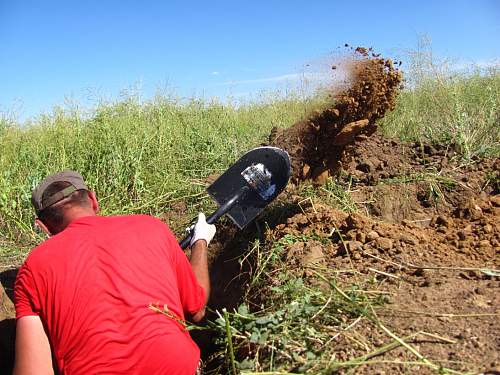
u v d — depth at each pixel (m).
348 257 3.18
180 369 2.35
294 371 2.35
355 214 3.58
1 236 5.13
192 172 5.72
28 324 2.34
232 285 3.88
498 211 3.71
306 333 2.55
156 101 7.52
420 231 3.50
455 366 2.14
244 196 3.84
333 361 2.30
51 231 2.73
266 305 3.06
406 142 4.93
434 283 2.81
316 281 3.03
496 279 2.79
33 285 2.34
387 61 4.00
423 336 2.37
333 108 4.14
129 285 2.34
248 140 6.39
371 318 2.46
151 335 2.30
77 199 2.68
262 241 3.84
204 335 3.80
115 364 2.26
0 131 6.91
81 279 2.32
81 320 2.28
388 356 2.28
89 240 2.41
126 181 5.58
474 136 4.81
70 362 2.29
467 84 6.98
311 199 3.95
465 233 3.40
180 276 2.62
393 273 2.98
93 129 6.27
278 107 7.64
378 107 4.09
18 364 2.33
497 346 2.21
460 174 4.31
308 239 3.52
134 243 2.45
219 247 4.29
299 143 4.46
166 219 5.02
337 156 4.27
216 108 7.86
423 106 6.06
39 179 5.46
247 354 2.74
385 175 4.40
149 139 6.14
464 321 2.43
